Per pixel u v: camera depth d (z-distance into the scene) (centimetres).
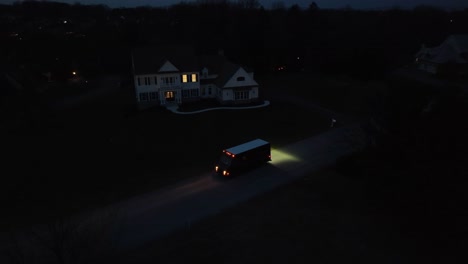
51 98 6097
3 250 2000
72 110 5334
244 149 3053
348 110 4988
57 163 3359
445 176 1806
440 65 6562
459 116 1994
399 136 2256
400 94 2697
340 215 2352
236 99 5366
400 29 9312
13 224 2291
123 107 5403
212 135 4066
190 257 1939
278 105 5322
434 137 1977
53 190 2791
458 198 1730
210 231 2186
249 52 7475
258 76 7450
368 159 2453
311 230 2181
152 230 2205
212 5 10550
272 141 3828
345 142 3697
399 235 2127
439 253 1952
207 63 5856
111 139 4012
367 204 2478
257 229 2195
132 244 2061
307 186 2772
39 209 2491
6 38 8581
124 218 2342
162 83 5278
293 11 9219
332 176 2945
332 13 13338
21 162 3409
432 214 1836
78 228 2177
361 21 11100
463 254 1906
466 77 6456
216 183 2856
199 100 5591
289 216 2338
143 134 4153
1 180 3000
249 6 12294
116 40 8894
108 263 1877
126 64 8238
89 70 7869
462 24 9912
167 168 3181
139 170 3150
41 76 7231
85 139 4041
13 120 4872
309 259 1917
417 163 1956
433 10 11462
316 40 8162
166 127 4381
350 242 2067
